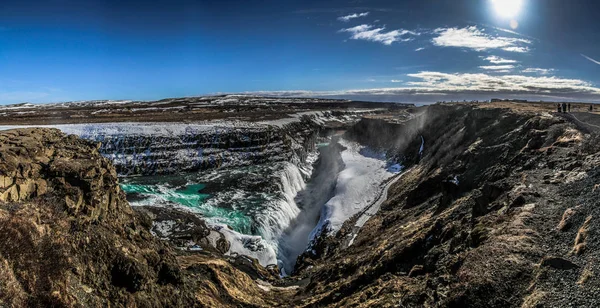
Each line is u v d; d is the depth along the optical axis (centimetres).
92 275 1179
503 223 1559
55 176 1300
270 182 5584
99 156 1644
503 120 3403
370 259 2127
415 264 1753
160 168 6072
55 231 1141
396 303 1333
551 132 2489
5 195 1108
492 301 1105
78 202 1311
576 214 1366
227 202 4716
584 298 970
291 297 2186
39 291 962
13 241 980
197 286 1798
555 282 1074
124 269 1294
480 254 1339
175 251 2534
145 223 1991
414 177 4334
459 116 5119
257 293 2216
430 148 5172
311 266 3072
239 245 3300
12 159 1202
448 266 1451
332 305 1697
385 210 3775
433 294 1273
